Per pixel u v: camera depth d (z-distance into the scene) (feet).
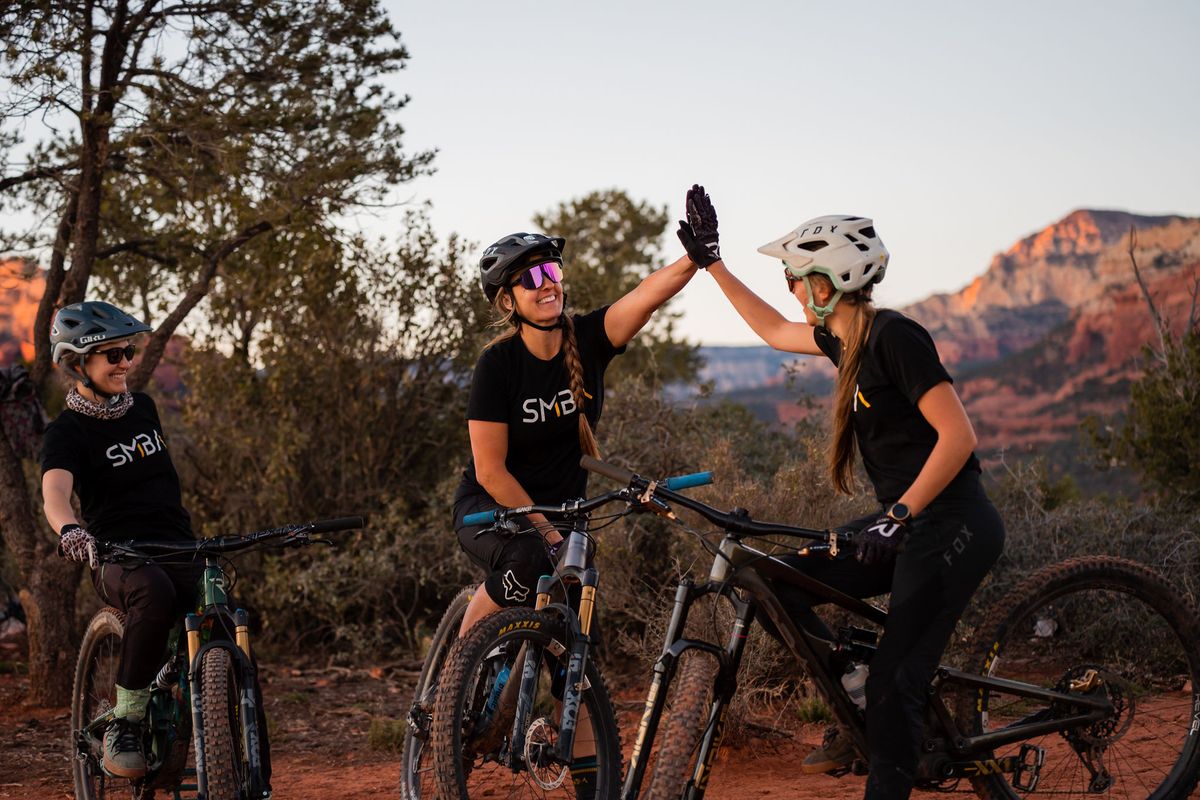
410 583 35.70
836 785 16.17
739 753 18.24
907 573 11.62
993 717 13.12
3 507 28.27
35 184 32.14
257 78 31.04
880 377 11.67
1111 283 543.39
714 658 11.73
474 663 11.89
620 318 14.25
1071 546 28.30
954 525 11.62
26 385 28.63
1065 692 12.90
